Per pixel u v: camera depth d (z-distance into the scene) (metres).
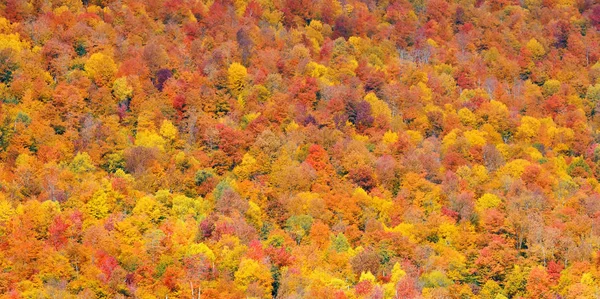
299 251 143.00
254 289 131.38
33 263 134.50
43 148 170.00
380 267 143.12
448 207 169.38
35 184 157.00
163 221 151.00
